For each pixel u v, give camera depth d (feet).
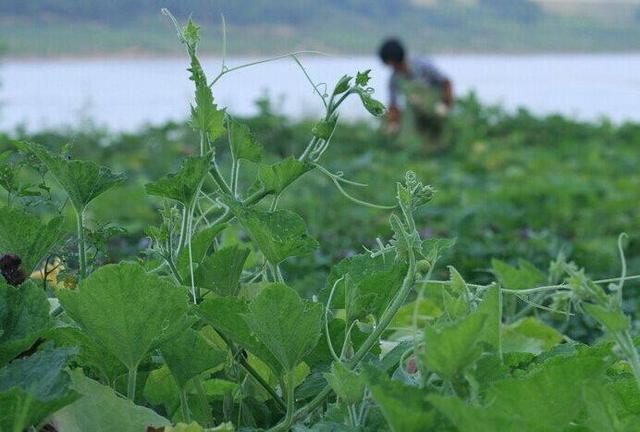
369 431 5.36
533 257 24.47
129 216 32.50
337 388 5.48
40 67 229.45
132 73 193.36
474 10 394.11
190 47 6.57
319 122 6.64
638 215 37.65
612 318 5.00
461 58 373.81
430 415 4.79
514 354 6.61
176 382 6.24
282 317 5.66
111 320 5.75
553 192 41.29
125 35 269.64
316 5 337.93
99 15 271.49
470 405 4.78
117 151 57.47
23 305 5.95
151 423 5.77
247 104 116.88
